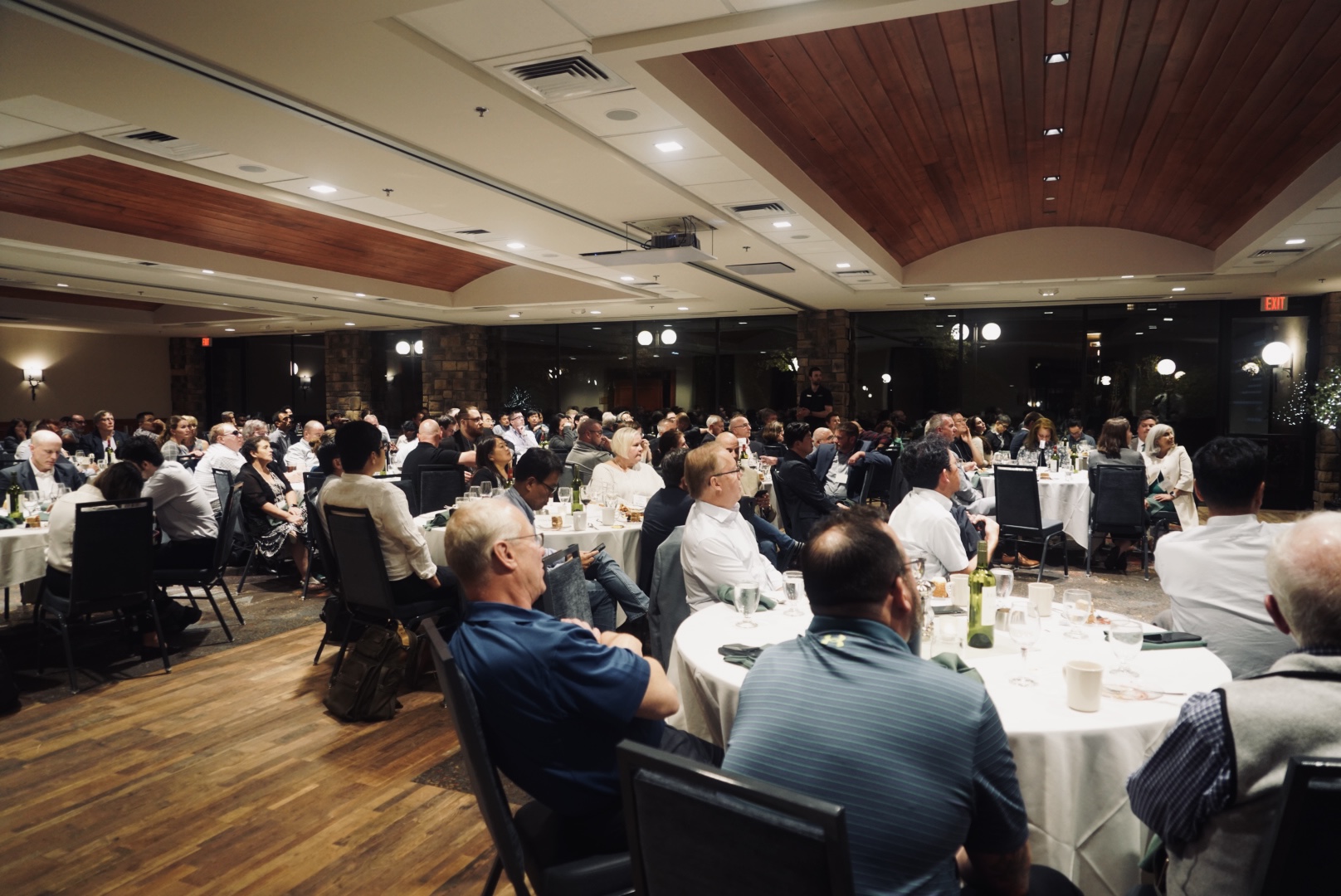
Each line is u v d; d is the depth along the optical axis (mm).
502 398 15516
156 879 2441
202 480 6398
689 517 3082
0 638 4789
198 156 4766
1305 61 4289
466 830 2719
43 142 4520
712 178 5270
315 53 3332
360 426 3820
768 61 4195
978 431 9391
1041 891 1479
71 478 7398
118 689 3977
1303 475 10836
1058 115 5367
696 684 2158
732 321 14086
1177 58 4406
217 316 14273
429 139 4457
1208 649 2299
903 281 10078
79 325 14844
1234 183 6414
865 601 1390
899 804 1184
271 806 2861
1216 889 1266
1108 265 9258
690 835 1179
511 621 1709
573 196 5738
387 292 11344
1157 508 6992
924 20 3945
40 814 2805
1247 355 11102
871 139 5629
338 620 4234
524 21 3152
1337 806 1072
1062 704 1854
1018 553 6797
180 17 3012
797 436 5629
